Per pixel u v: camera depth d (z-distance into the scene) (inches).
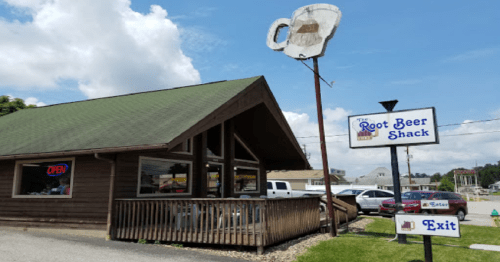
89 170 450.9
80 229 440.8
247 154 717.3
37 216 474.3
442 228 284.0
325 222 519.5
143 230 394.9
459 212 764.6
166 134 392.8
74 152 413.7
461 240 437.7
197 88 634.8
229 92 528.4
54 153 428.1
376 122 416.2
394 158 403.9
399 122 402.9
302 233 432.5
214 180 604.4
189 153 553.6
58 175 474.3
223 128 634.8
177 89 672.4
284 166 759.7
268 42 501.7
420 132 389.7
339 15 454.9
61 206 460.4
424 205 402.6
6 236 408.5
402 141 398.3
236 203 357.1
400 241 390.6
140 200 401.1
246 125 660.7
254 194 716.7
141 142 382.3
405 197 771.4
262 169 763.4
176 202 381.7
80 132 491.8
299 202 435.2
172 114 478.9
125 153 403.2
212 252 346.3
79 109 666.8
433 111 386.3
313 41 464.1
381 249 356.8
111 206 411.5
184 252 342.6
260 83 581.3
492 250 366.3
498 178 7716.5
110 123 502.6
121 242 390.6
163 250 349.7
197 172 565.0
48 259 292.5
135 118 500.7
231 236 355.6
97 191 439.5
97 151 399.2
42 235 427.2
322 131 451.5
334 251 347.6
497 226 631.8
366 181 2864.2
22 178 502.3
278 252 346.0
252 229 360.2
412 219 298.5
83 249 341.7
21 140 529.0
